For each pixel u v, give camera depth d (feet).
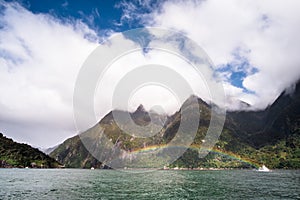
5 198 89.04
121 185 131.95
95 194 96.73
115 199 85.92
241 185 148.77
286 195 105.81
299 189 128.67
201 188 125.49
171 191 108.47
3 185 133.69
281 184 160.45
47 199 85.97
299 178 231.50
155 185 132.98
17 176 214.90
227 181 180.55
